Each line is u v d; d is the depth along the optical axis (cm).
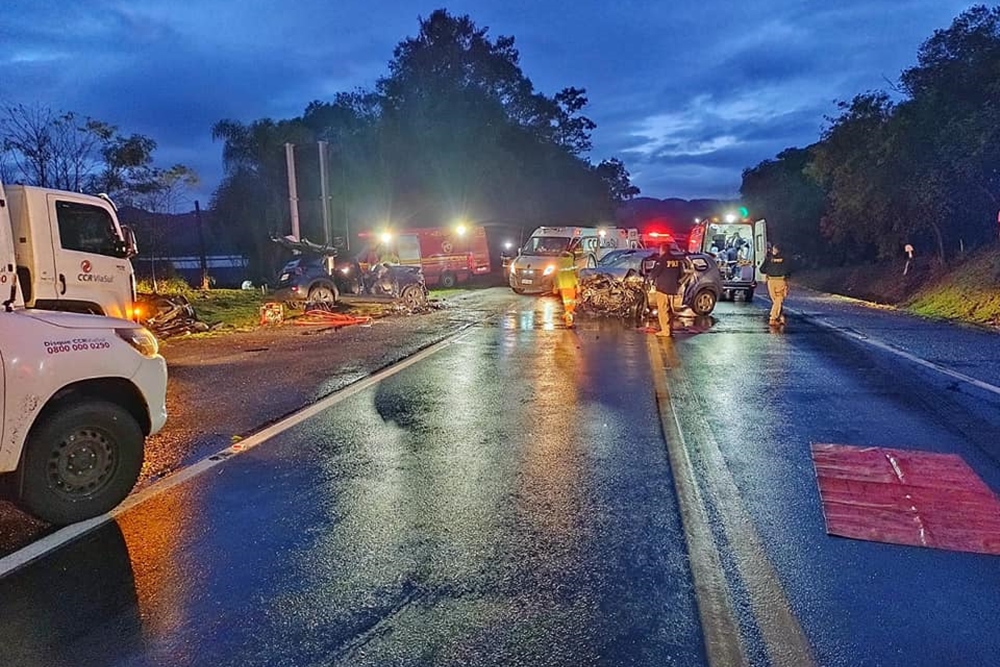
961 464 577
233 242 3816
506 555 418
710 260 1805
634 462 590
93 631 340
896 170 2456
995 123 1866
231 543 437
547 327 1546
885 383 908
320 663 315
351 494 519
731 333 1432
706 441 650
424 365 1070
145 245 2197
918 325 1563
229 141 3569
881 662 313
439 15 4834
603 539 439
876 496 508
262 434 683
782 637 332
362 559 414
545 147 5334
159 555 420
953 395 836
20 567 405
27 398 441
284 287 1881
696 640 330
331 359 1130
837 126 3053
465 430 694
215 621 349
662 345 1263
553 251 2520
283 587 382
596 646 326
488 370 1023
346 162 3941
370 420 736
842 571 396
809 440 652
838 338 1348
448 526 460
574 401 817
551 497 511
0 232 730
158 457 612
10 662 315
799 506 491
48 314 483
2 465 435
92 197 1038
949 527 454
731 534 446
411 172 4181
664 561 409
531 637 334
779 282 1582
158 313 1407
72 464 465
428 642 330
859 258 3672
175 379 965
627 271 1783
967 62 2130
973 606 358
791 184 4709
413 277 2014
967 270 2033
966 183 2138
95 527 461
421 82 4478
